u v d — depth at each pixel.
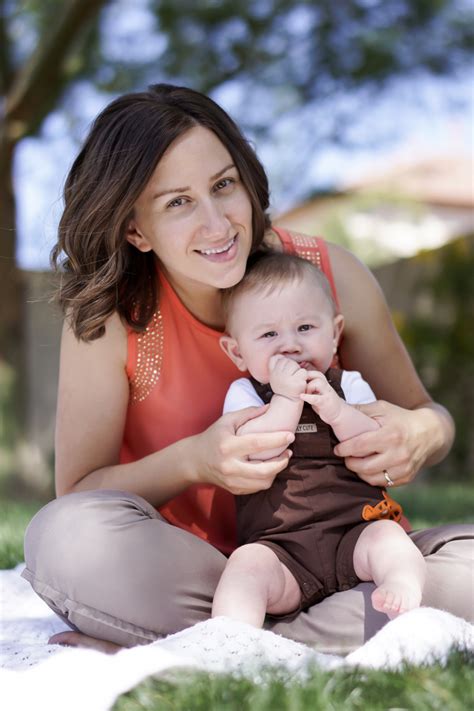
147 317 2.55
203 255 2.39
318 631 2.10
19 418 9.95
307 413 2.35
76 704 1.56
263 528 2.28
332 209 12.34
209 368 2.62
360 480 2.35
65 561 2.10
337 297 2.72
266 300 2.50
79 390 2.53
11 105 8.72
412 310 9.85
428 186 17.11
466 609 2.12
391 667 1.65
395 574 2.04
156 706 1.49
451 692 1.49
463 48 9.48
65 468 2.55
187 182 2.35
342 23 9.45
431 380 9.56
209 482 2.35
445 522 4.42
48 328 11.16
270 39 9.60
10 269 9.41
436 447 2.49
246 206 2.44
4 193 9.09
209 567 2.17
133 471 2.42
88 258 2.49
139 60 9.71
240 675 1.61
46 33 8.56
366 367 2.78
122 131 2.39
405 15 9.41
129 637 2.09
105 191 2.38
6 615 2.57
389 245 12.36
